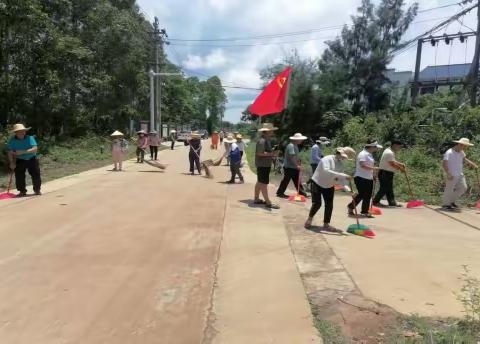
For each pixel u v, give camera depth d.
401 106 29.98
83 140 29.53
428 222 9.39
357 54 35.59
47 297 5.02
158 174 16.70
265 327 4.41
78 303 4.88
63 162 21.36
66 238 7.33
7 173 16.69
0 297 5.00
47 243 7.03
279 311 4.76
